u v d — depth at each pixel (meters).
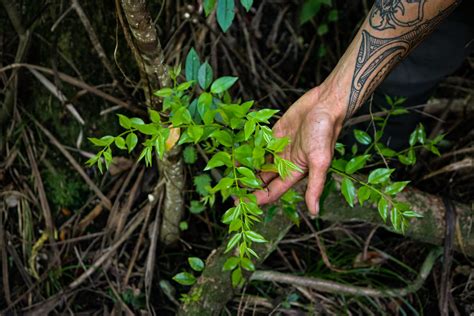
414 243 1.19
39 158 1.19
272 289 1.15
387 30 0.76
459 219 1.06
